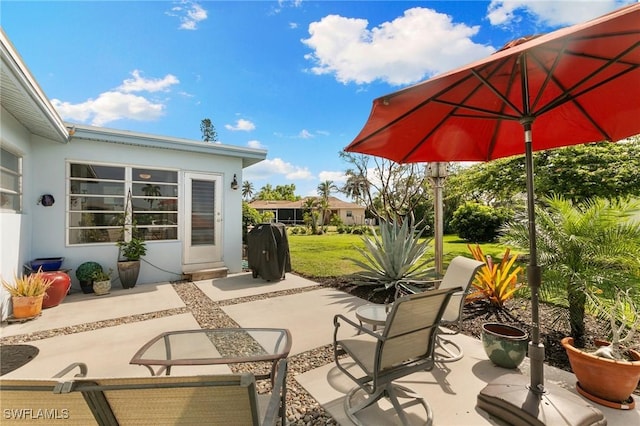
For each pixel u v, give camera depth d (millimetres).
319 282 6023
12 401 1030
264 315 4074
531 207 1905
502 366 2646
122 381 1003
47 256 5012
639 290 2656
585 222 2990
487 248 10828
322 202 28375
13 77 2814
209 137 33000
